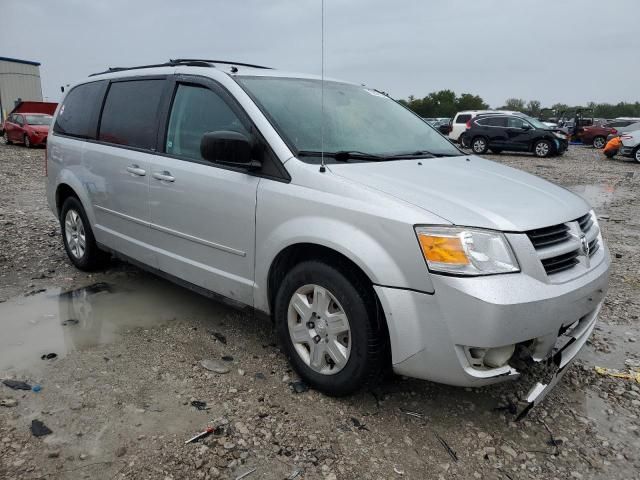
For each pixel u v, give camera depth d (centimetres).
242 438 259
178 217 361
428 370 254
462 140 2242
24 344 350
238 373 319
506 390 308
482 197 276
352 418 278
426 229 246
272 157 305
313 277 286
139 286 462
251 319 397
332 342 284
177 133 369
